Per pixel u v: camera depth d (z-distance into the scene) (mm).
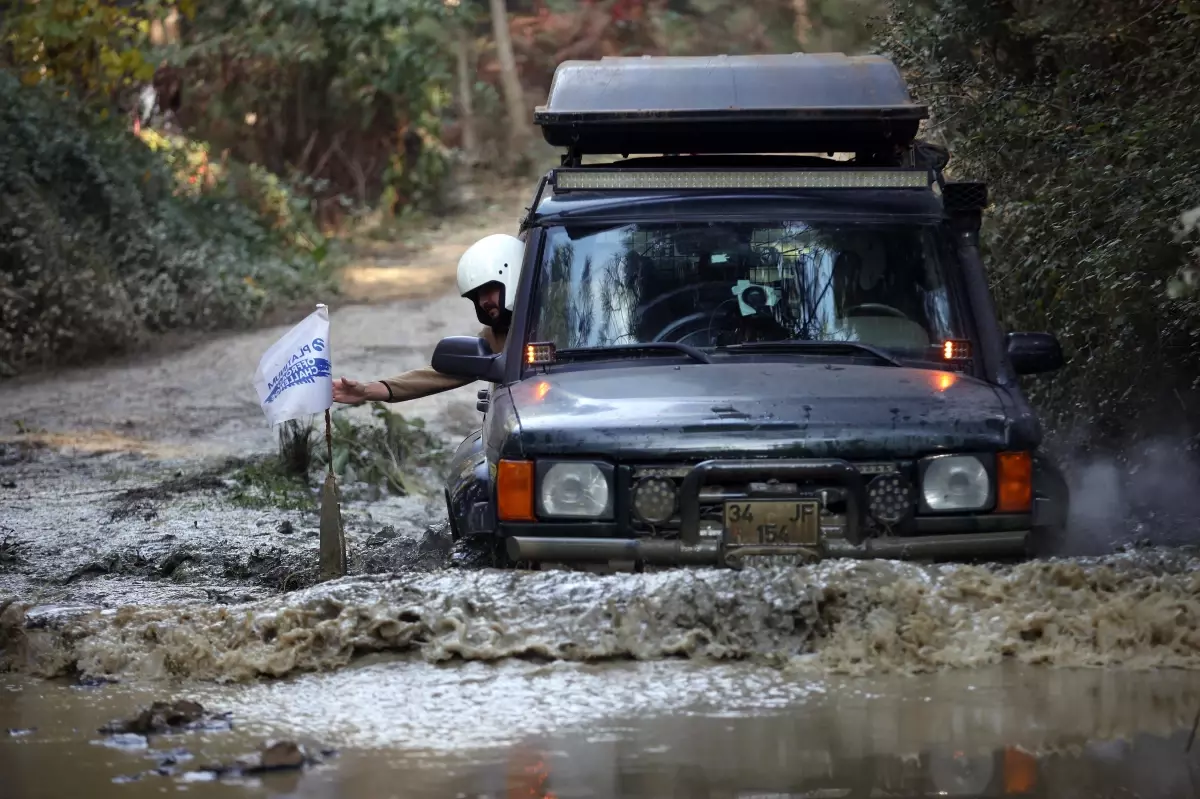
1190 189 15211
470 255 16484
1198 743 9180
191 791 8734
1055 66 21922
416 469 24094
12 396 34688
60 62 50406
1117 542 14258
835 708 9859
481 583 11547
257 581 16156
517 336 13562
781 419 11703
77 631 11891
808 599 10906
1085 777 8641
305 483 22750
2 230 40625
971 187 13703
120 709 10492
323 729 9805
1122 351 17391
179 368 38438
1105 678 10430
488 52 84875
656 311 13492
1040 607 11078
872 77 14547
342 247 60969
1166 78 17906
